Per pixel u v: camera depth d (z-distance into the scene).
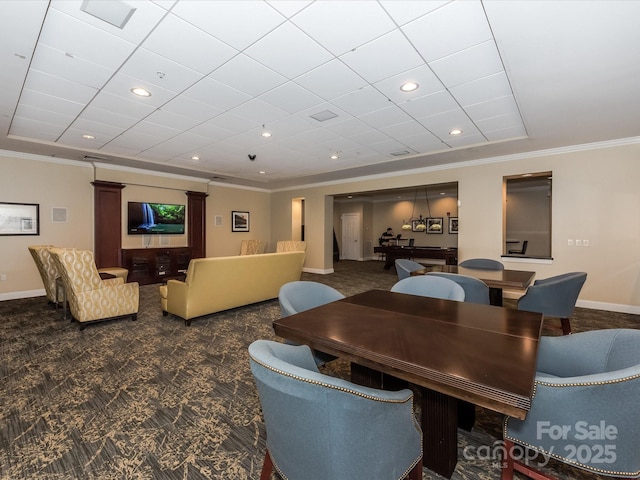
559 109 3.37
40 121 3.93
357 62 2.54
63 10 1.93
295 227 9.48
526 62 2.43
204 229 8.14
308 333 1.48
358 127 4.12
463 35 2.18
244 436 1.85
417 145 4.98
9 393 2.28
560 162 4.99
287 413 0.99
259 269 4.64
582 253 4.82
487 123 3.95
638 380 1.06
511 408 0.92
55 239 5.79
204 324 3.96
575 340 1.63
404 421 1.08
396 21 2.04
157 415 2.04
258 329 3.79
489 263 4.44
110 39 2.24
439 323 1.62
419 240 11.80
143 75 2.77
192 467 1.60
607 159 4.61
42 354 2.98
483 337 1.41
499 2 1.80
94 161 6.07
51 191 5.74
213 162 6.27
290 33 2.17
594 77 2.66
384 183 7.30
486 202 5.71
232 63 2.57
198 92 3.11
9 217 5.30
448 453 1.51
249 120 3.89
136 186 6.86
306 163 6.32
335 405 0.91
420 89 3.03
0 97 3.17
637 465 1.11
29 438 1.80
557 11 1.85
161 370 2.68
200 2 1.87
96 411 2.08
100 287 3.81
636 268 4.46
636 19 1.90
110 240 6.41
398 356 1.20
